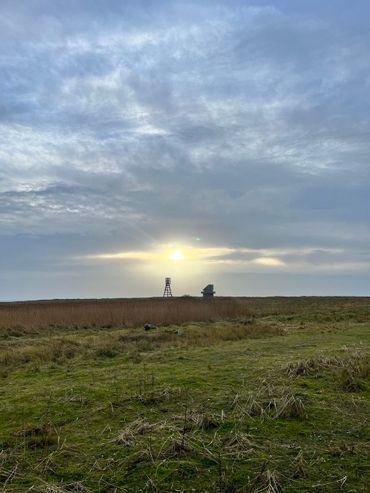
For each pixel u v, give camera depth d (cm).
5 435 614
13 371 1132
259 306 4541
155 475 468
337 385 781
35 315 2789
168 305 3244
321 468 477
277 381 815
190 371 976
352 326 2014
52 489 446
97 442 572
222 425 600
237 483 450
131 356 1280
